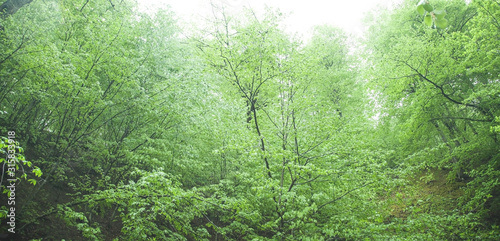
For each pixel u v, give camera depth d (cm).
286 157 644
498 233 619
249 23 815
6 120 698
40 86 625
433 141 1180
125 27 762
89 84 696
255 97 782
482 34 739
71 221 539
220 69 746
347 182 673
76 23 757
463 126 1072
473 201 729
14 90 619
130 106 746
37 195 673
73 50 700
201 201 561
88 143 732
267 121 795
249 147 666
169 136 813
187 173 860
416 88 1013
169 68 890
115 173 794
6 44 584
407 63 929
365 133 751
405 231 608
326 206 707
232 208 594
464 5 1055
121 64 716
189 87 790
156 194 505
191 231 597
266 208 760
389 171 626
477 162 945
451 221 603
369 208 662
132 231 517
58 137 707
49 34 679
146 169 863
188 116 787
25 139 718
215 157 877
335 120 758
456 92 957
